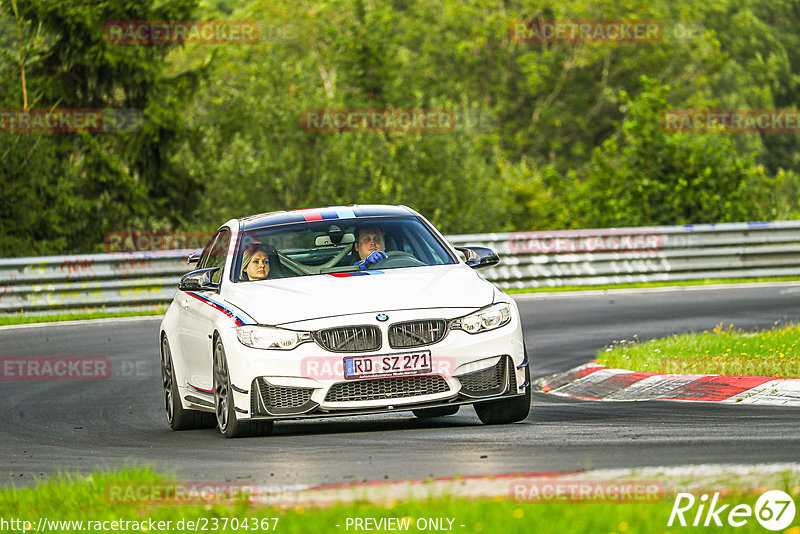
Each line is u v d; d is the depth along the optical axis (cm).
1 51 11938
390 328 2878
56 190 11338
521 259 8162
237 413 2948
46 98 12362
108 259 7625
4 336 6462
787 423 2812
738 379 3572
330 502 1950
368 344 2872
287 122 13662
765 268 8350
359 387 2867
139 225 12288
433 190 13938
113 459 2884
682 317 6100
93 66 12412
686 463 2244
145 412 3972
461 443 2709
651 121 10575
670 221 10300
